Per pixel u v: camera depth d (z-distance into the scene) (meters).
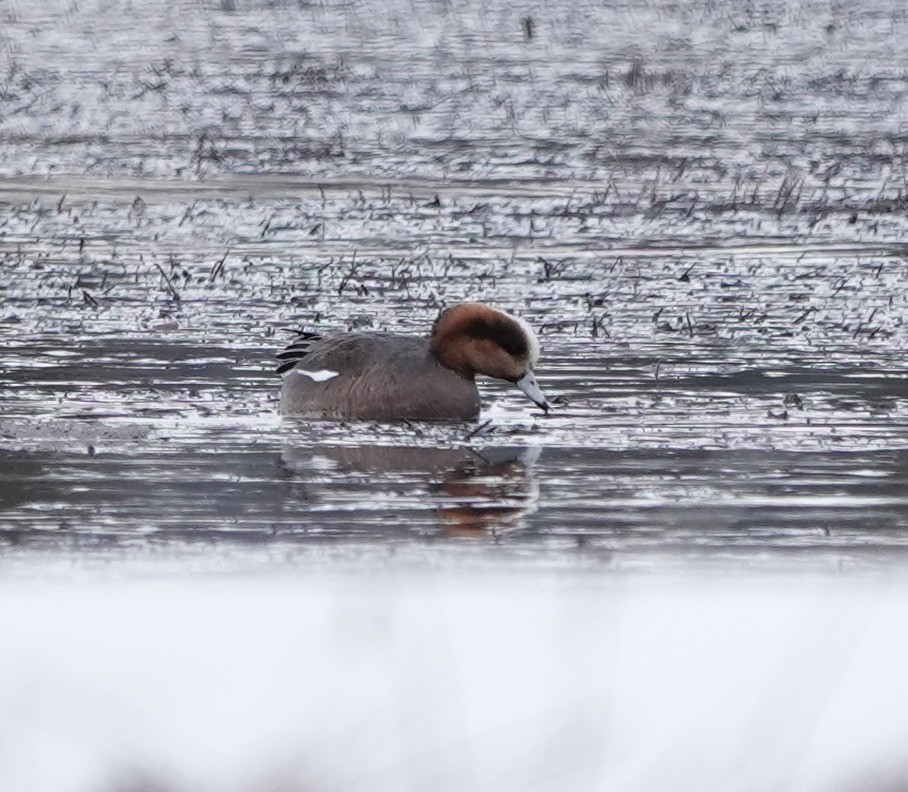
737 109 34.09
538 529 9.90
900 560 9.16
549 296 18.02
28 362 14.66
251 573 8.73
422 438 12.38
